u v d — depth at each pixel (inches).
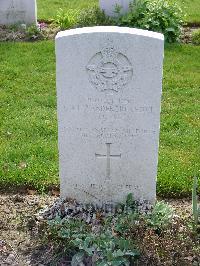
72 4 232.7
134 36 90.4
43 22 203.6
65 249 91.4
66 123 96.8
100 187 101.3
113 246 90.1
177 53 173.6
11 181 110.6
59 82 94.0
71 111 95.9
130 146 98.0
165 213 97.1
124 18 183.6
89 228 94.5
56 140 125.0
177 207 105.7
